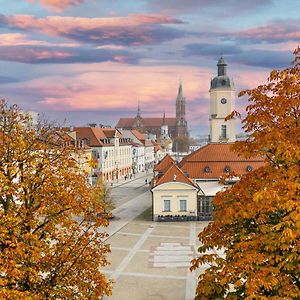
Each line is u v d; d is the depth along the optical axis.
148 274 34.81
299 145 13.17
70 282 15.81
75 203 16.36
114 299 29.27
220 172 64.62
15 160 16.12
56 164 16.78
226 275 12.53
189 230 52.62
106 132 130.62
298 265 12.37
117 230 52.84
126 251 42.44
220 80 90.69
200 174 64.56
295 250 12.12
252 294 11.55
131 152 152.50
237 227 14.38
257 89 14.74
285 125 13.75
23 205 15.83
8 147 16.17
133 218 61.66
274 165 14.47
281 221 12.57
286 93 13.83
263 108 14.55
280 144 12.93
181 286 31.84
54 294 14.94
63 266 16.00
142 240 47.34
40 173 16.25
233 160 65.81
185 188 59.38
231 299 12.90
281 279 12.20
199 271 35.44
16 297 12.58
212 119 91.38
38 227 15.98
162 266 37.09
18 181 16.34
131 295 30.02
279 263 12.49
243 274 12.55
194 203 59.47
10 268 13.10
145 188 103.38
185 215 59.41
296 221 11.81
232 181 54.22
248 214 13.30
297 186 12.28
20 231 15.10
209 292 13.45
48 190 15.92
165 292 30.59
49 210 16.12
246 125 15.09
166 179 60.16
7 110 17.62
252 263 12.56
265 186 13.29
